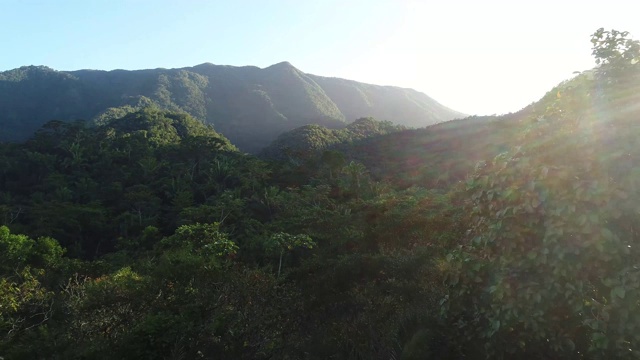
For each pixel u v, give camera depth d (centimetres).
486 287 279
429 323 350
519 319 246
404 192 2092
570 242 227
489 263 273
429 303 404
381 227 977
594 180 221
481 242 274
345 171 3139
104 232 3375
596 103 247
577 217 222
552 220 234
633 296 205
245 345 394
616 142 227
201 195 4266
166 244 1475
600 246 212
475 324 295
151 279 469
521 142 282
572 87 277
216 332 391
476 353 295
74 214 3269
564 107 274
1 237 1653
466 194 313
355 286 520
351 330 406
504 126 3922
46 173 4581
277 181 4069
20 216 3481
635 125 228
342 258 617
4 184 4450
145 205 3822
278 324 438
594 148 232
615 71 256
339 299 504
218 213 2788
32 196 3947
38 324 500
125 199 3962
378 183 3048
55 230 3081
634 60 256
